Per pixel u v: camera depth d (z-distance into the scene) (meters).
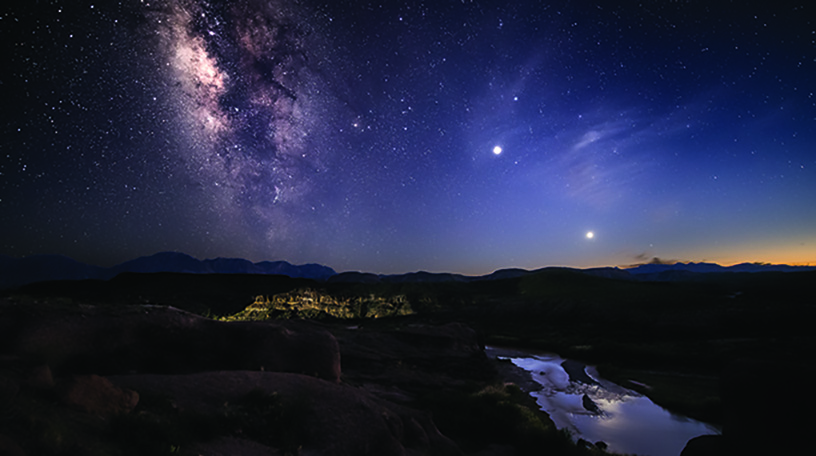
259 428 7.09
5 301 8.73
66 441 4.10
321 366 12.64
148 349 10.05
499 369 34.25
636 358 39.66
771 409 9.86
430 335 35.75
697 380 31.27
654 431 20.12
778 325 49.12
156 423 5.45
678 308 65.19
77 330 8.72
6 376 4.98
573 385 30.70
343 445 7.43
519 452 12.86
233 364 11.47
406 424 9.96
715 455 10.74
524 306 85.12
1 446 3.29
